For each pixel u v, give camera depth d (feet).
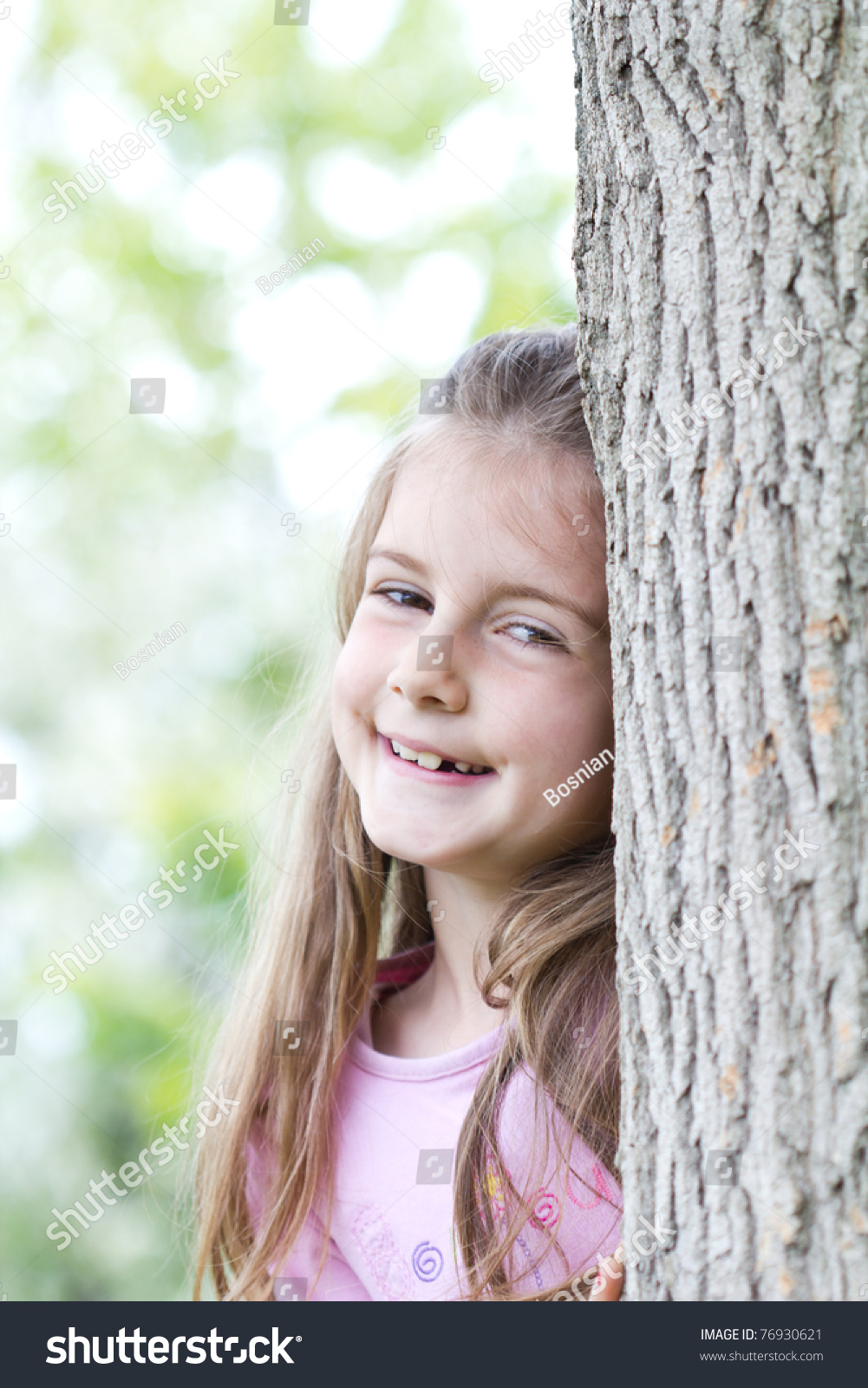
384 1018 4.83
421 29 13.32
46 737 13.85
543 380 4.00
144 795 12.93
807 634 2.40
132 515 14.47
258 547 13.56
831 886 2.36
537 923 3.87
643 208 2.64
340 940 4.75
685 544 2.59
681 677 2.60
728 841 2.51
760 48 2.45
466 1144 3.88
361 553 4.61
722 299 2.52
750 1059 2.45
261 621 13.10
